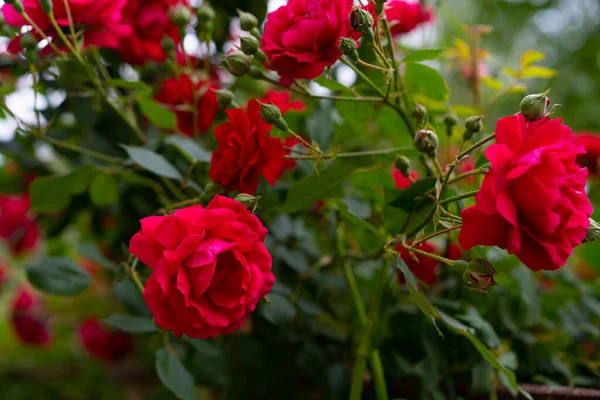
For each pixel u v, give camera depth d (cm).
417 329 67
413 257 56
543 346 70
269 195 69
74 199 87
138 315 68
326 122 68
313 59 57
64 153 84
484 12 182
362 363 63
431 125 63
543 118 52
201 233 53
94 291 116
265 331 73
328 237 79
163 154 75
